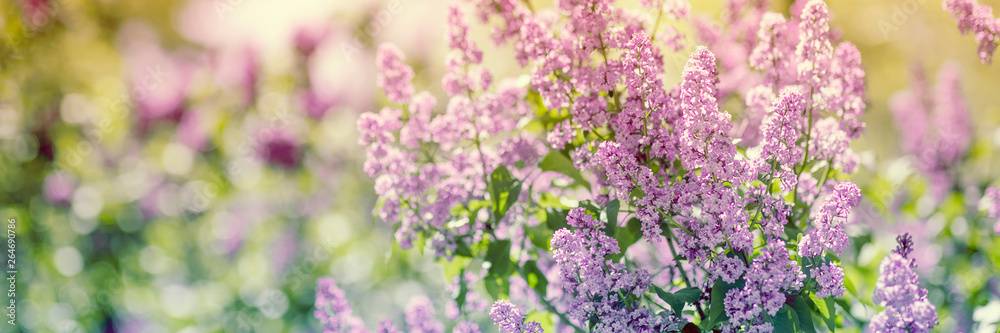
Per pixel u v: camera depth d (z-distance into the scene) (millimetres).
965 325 2850
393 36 3953
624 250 2434
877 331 2275
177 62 4383
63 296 4062
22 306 3977
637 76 2396
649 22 2504
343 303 2684
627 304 2404
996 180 3059
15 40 4289
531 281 2617
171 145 4359
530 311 2631
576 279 2400
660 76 2430
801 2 2654
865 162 2850
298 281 3949
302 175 4215
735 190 2332
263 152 4102
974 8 2527
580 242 2375
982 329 2709
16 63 4297
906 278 2271
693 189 2361
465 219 2641
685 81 2322
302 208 4223
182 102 4254
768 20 2525
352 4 3965
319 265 3979
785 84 2527
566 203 2590
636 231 2439
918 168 3197
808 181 2510
